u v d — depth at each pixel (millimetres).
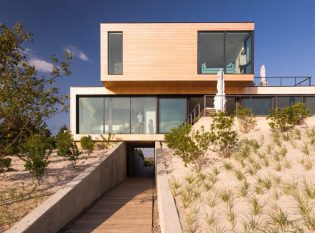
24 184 7180
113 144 14367
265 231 3957
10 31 6074
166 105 16047
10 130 6621
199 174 6980
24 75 6039
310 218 4207
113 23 14133
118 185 12164
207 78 13914
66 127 14594
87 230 5562
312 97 15305
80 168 8992
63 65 6531
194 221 4605
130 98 16031
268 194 5332
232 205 5047
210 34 14203
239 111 10312
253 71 13867
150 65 14000
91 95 15945
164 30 14094
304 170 6348
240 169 6922
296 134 8609
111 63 14250
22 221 4516
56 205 5363
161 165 8625
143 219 6242
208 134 8523
